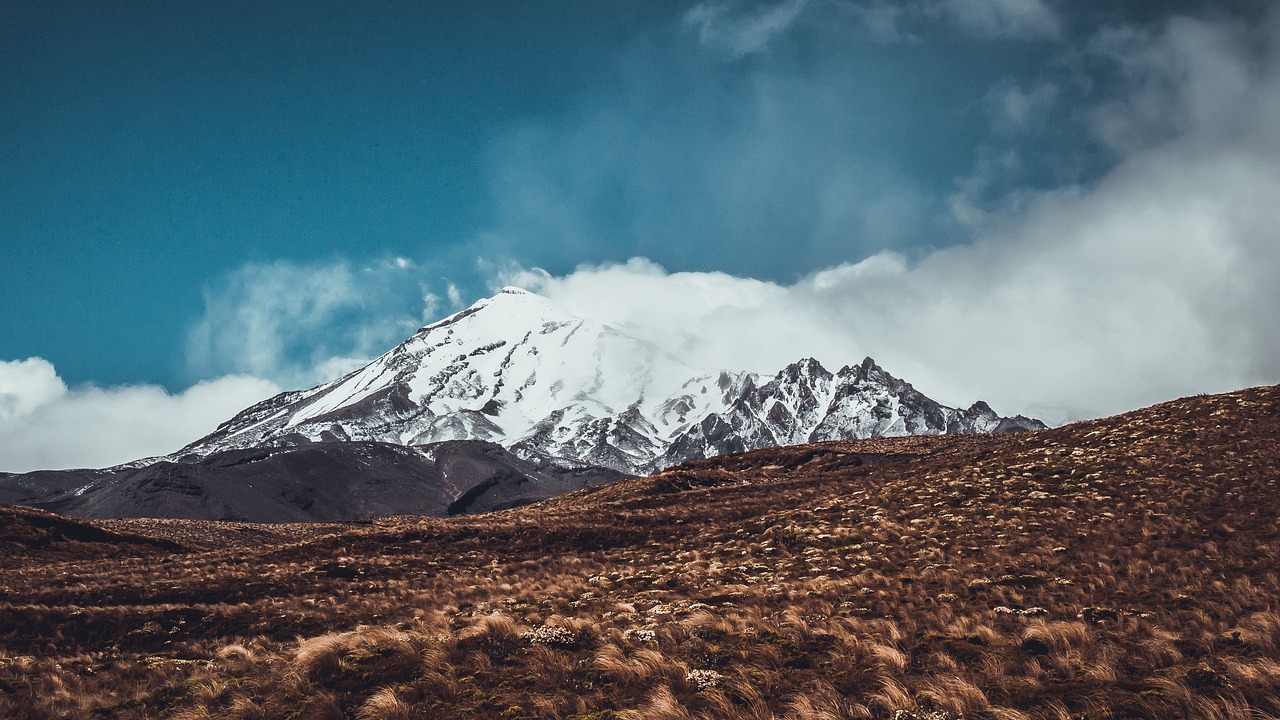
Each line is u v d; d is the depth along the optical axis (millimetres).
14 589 39656
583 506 73312
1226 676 17203
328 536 54125
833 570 35219
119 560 52375
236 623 32750
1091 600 26641
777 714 16344
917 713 15812
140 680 22453
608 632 22297
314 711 17297
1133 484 44375
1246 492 40000
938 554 36000
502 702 17422
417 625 27250
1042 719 15648
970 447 90438
